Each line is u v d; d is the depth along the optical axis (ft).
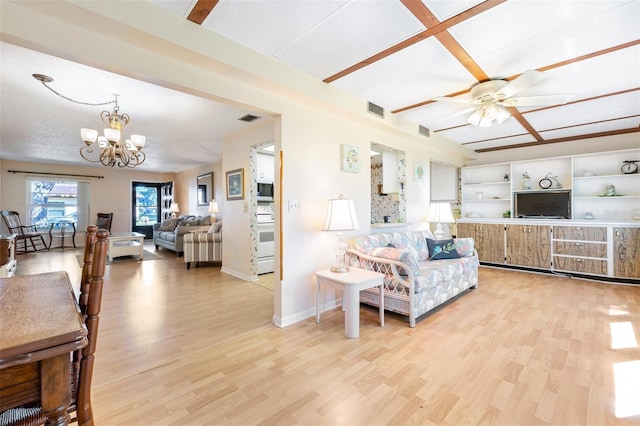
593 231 13.94
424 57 7.70
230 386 5.78
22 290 3.94
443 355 6.95
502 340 7.70
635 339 7.66
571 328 8.41
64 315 3.06
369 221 11.97
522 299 11.14
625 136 15.11
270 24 6.29
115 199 27.89
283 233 8.93
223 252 16.49
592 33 6.65
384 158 14.96
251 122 13.64
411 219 14.71
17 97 10.27
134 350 7.26
